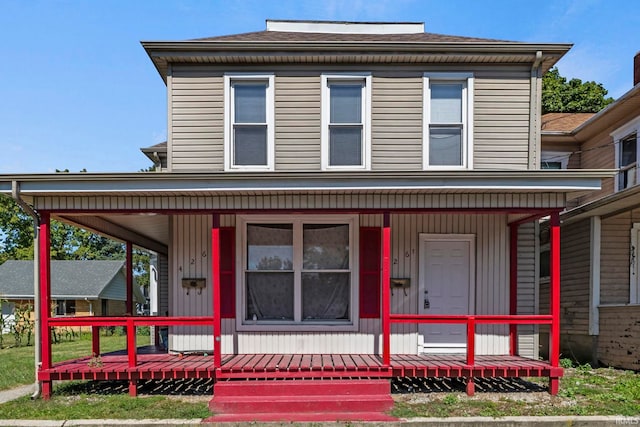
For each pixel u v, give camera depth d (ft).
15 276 84.53
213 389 21.22
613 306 26.81
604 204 26.02
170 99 25.09
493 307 24.98
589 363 28.37
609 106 31.40
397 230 25.05
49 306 20.81
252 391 19.13
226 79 25.04
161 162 34.65
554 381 20.27
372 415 17.83
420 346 24.68
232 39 26.86
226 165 24.82
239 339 24.25
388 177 19.52
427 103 25.13
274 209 20.66
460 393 20.63
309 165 24.99
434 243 25.26
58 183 19.63
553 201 20.56
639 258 28.50
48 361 20.43
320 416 17.78
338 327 24.31
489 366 20.40
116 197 20.70
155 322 20.74
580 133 37.09
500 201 20.62
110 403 19.26
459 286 25.16
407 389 21.27
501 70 25.34
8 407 18.86
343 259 24.88
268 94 25.18
